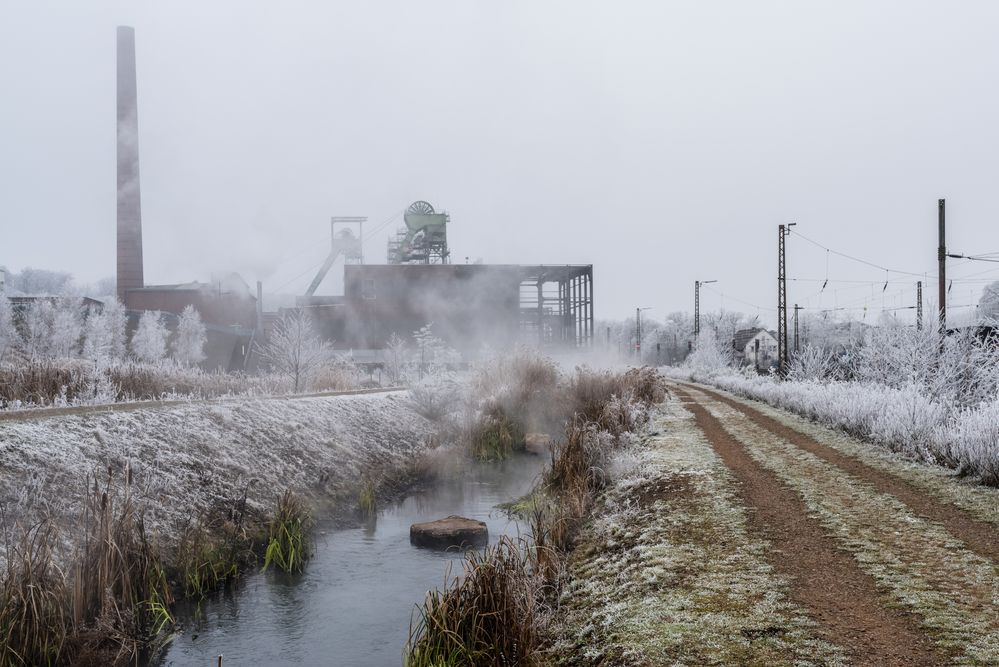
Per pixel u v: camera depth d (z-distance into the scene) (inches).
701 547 314.8
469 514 522.3
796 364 1248.8
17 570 268.8
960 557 274.1
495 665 239.8
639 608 260.2
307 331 1032.8
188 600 346.3
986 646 198.7
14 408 479.2
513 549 299.1
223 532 415.8
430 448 740.0
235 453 508.7
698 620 238.8
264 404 631.2
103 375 657.6
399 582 377.4
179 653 289.1
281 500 465.7
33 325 1369.3
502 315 2422.5
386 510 552.4
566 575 323.6
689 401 1047.6
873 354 922.1
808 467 465.4
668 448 565.9
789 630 221.6
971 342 773.3
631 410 754.2
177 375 839.7
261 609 338.6
